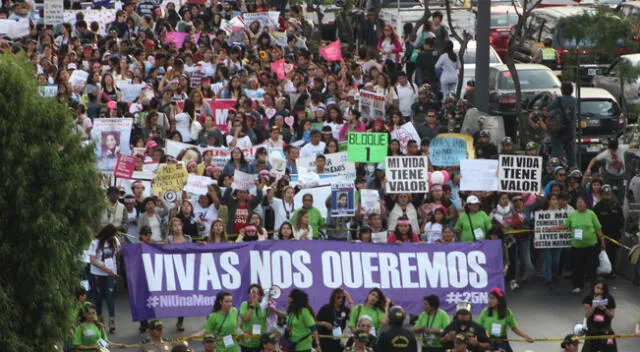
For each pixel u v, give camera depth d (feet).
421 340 105.70
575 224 125.18
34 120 85.46
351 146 134.82
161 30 202.80
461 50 171.73
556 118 151.43
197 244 114.83
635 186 136.15
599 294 106.93
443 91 173.58
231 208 127.54
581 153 159.43
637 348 114.01
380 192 132.87
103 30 207.10
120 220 122.52
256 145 148.15
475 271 117.60
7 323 84.48
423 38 179.22
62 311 87.45
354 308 104.42
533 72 176.45
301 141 148.05
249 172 137.49
